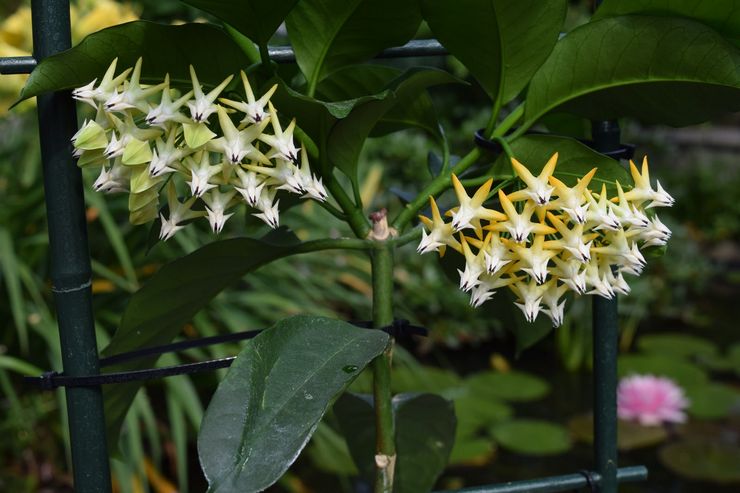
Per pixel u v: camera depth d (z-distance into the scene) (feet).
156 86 2.50
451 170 2.78
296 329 2.54
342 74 2.86
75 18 5.39
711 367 9.73
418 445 2.96
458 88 13.30
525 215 2.55
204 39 2.63
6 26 5.39
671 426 8.48
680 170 14.39
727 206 13.66
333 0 2.66
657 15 2.69
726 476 7.57
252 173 2.51
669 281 11.69
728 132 16.61
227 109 2.53
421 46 2.84
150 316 2.80
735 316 11.07
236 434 2.45
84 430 2.64
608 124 2.86
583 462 7.78
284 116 2.63
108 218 6.25
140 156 2.49
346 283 8.84
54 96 2.57
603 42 2.72
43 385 2.62
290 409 2.46
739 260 12.89
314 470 7.35
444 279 10.09
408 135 11.76
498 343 10.19
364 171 10.03
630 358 9.90
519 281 2.60
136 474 6.42
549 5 2.65
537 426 8.32
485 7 2.66
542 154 2.72
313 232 7.91
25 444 6.46
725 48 2.66
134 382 2.84
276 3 2.57
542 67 2.75
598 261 2.61
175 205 2.57
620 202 2.59
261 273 7.26
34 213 6.81
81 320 2.62
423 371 8.55
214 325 7.24
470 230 2.81
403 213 2.75
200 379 7.20
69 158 2.59
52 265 2.61
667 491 7.43
